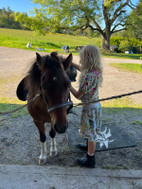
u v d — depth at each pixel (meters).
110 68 11.88
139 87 7.52
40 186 2.34
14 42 25.62
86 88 2.21
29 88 2.55
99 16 24.75
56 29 23.94
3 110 4.77
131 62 16.17
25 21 22.83
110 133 3.73
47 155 3.02
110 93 6.63
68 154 3.06
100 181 2.44
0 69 10.12
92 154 2.62
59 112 1.97
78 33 26.77
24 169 2.63
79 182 2.41
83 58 2.21
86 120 2.39
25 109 4.92
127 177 2.51
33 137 3.59
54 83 1.92
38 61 2.15
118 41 34.03
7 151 3.11
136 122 4.28
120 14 25.28
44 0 21.92
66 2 21.56
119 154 3.08
